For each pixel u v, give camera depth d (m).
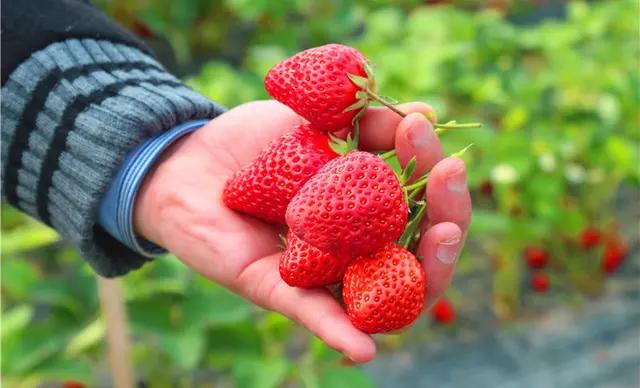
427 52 1.02
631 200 1.19
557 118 1.03
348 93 0.43
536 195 0.94
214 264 0.47
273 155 0.44
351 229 0.40
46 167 0.48
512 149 0.93
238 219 0.47
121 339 0.64
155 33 1.05
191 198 0.48
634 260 1.05
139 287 0.74
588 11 1.27
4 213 1.00
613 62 1.14
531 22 1.65
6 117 0.49
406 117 0.43
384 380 0.87
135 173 0.48
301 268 0.42
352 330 0.41
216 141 0.50
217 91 0.97
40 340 0.73
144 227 0.50
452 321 0.93
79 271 0.85
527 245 1.02
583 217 1.02
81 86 0.48
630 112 1.03
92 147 0.47
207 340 0.74
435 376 0.87
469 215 0.42
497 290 0.97
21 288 0.79
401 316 0.41
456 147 0.94
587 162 1.01
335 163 0.41
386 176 0.40
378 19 1.21
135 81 0.49
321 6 1.30
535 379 0.86
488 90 1.05
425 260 0.42
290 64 0.44
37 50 0.49
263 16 1.31
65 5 0.51
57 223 0.50
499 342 0.92
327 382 0.68
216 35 1.43
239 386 0.68
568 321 0.95
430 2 1.43
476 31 1.20
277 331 0.74
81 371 0.72
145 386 0.80
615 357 0.88
